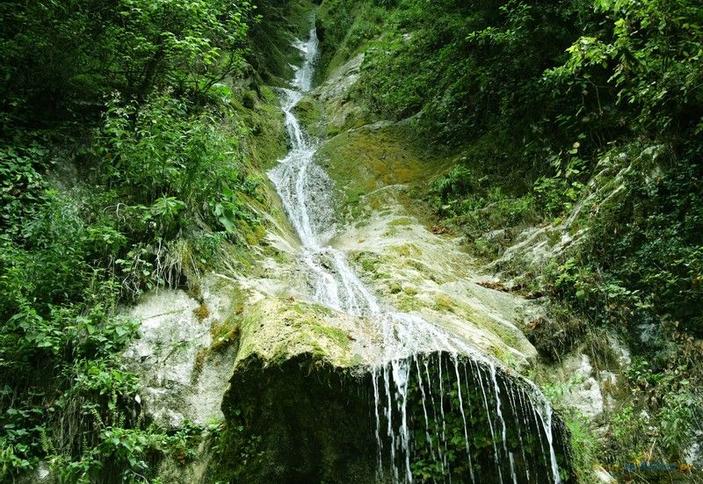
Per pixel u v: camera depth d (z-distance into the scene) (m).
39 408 3.74
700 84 5.05
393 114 9.88
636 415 4.32
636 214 5.25
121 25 6.54
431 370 3.36
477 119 8.41
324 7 18.09
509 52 8.09
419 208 7.44
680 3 4.78
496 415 3.33
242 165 7.18
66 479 3.43
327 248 6.64
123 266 4.60
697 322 4.54
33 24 5.67
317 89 12.91
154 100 5.88
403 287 5.05
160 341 4.18
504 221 6.63
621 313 4.91
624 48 5.27
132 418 3.77
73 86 6.12
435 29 10.53
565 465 3.33
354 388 3.23
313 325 3.55
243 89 10.52
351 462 3.35
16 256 4.24
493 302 5.28
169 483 3.51
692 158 5.21
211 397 3.92
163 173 5.20
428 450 3.31
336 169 8.60
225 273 5.00
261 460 3.29
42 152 5.29
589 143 6.49
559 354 4.91
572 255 5.43
